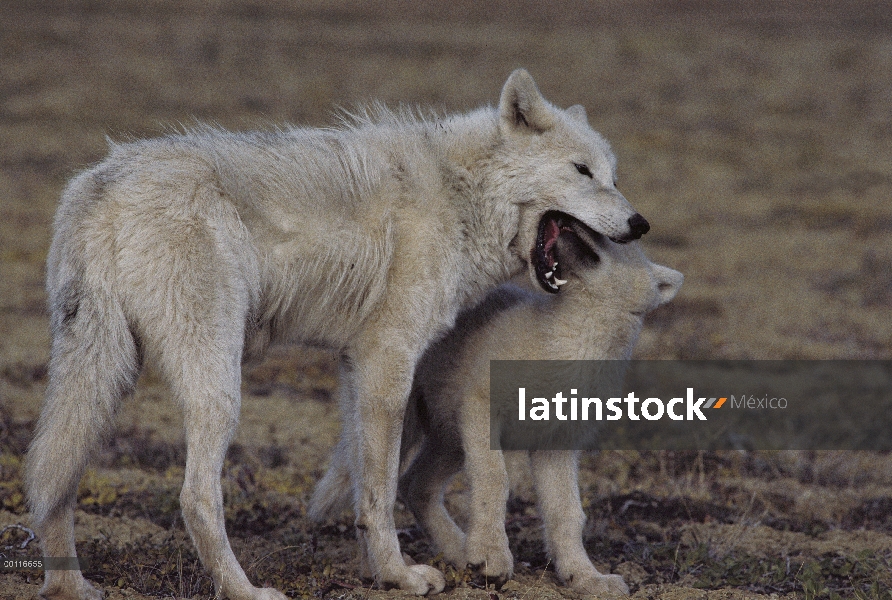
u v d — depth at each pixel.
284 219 11.88
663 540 15.10
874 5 114.38
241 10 98.50
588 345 13.04
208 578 12.02
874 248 44.56
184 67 75.44
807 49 92.44
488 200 13.14
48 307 11.50
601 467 18.81
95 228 10.99
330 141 12.64
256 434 19.73
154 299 10.88
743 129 69.50
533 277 13.34
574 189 13.17
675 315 32.00
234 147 12.05
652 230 46.16
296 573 12.48
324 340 12.70
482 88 74.62
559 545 12.88
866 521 16.41
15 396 20.48
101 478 16.23
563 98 74.88
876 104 76.38
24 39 79.12
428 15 103.62
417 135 13.20
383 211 12.34
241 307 11.32
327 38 88.69
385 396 12.24
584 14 108.00
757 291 36.56
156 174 11.31
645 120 70.88
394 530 12.23
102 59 75.69
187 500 10.73
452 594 12.09
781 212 51.38
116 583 11.95
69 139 56.78
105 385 10.72
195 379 10.86
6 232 39.66
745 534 15.37
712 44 94.19
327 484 13.34
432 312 12.48
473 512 12.56
